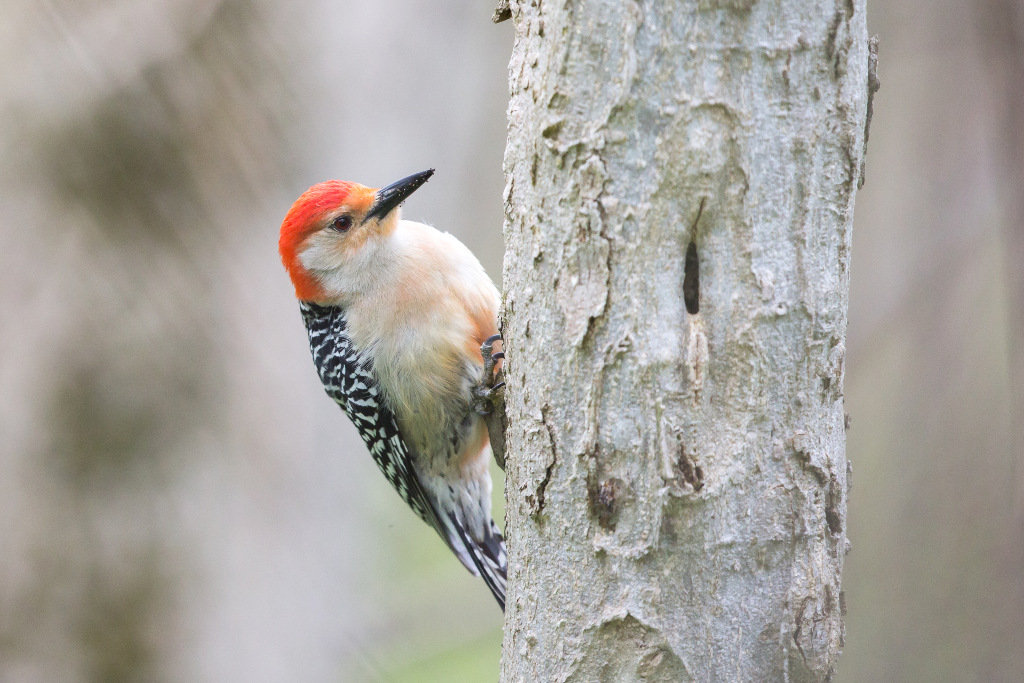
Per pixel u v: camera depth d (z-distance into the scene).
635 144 5.67
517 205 6.33
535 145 6.09
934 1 11.73
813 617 5.71
